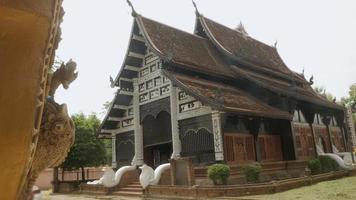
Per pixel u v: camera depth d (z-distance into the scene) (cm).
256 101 2158
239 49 2705
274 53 3316
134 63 2267
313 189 1510
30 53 191
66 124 274
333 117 2939
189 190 1463
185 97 1908
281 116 2019
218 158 1644
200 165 1745
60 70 294
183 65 1958
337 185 1608
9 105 187
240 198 1303
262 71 2642
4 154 187
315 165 2041
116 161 2389
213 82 2164
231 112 1652
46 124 261
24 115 191
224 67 2383
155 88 2145
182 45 2316
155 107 2123
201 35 2703
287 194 1387
